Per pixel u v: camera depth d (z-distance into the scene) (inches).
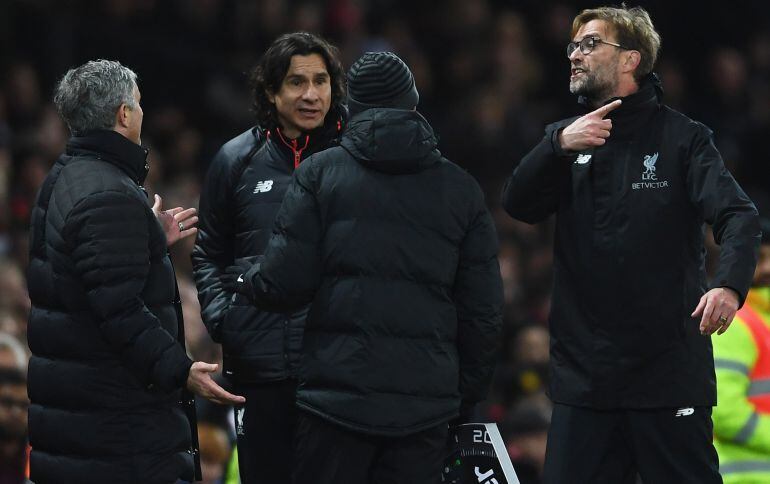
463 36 1952.5
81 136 681.0
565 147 673.6
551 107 1936.5
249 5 1742.1
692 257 683.4
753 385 782.5
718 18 2106.3
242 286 654.5
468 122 1784.0
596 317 682.2
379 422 618.2
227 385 973.2
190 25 1700.3
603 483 689.0
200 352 1013.2
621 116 688.4
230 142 757.9
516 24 1980.8
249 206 735.7
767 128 1999.3
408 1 1980.8
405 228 633.6
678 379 673.6
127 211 655.1
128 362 651.5
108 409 657.6
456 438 683.4
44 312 666.8
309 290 635.5
